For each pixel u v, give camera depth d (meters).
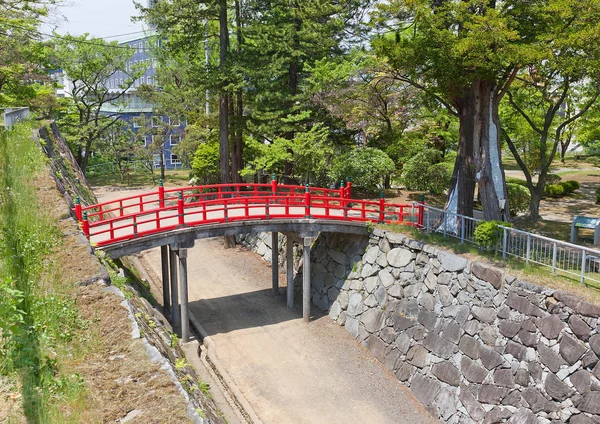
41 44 29.45
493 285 13.13
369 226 18.31
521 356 12.12
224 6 23.88
